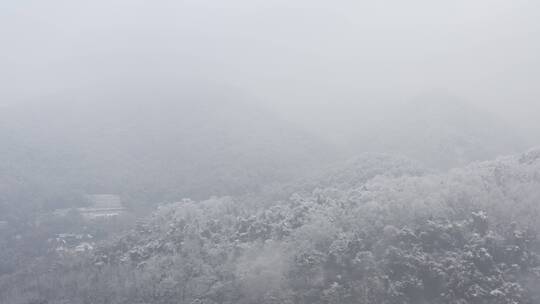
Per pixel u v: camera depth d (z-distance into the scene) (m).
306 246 106.38
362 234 106.56
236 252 112.75
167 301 103.94
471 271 93.62
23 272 127.12
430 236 101.69
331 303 94.94
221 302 101.06
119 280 111.38
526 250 97.06
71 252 135.25
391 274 97.50
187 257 113.94
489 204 107.00
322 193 135.00
